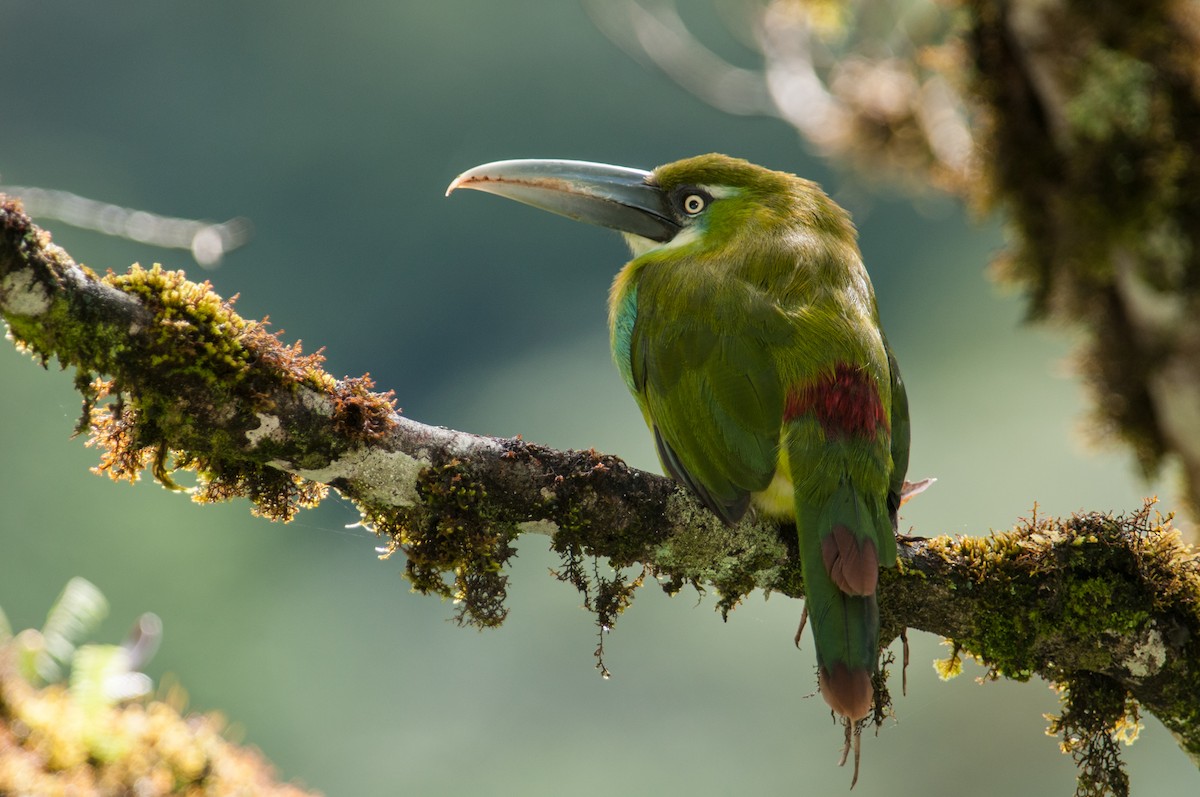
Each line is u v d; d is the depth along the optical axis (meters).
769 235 8.11
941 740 18.44
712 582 6.88
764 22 12.16
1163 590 6.55
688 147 33.72
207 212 33.06
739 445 7.10
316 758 22.25
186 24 33.50
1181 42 8.58
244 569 23.50
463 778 20.62
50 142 32.75
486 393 31.12
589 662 20.98
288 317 32.34
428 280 32.88
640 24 13.09
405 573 6.36
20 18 33.00
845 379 7.13
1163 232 8.70
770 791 19.36
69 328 5.64
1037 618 6.58
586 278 32.72
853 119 11.52
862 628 6.38
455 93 33.88
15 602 21.56
